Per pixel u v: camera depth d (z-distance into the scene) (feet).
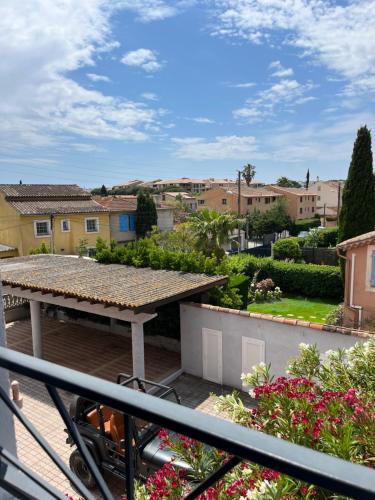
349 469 2.16
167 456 19.16
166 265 42.68
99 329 47.65
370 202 61.31
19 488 4.01
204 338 34.01
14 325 50.11
